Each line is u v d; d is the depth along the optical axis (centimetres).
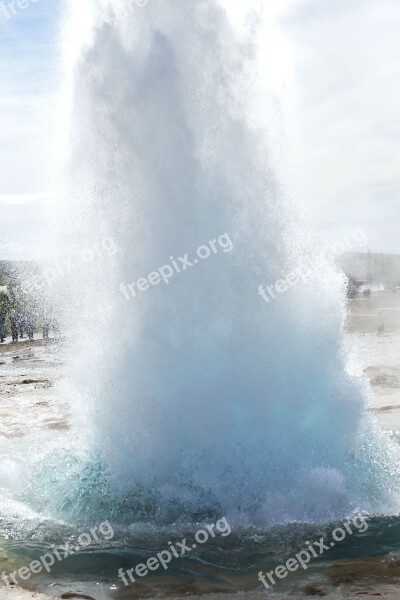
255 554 701
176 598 608
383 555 689
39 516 821
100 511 812
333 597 604
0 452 1129
